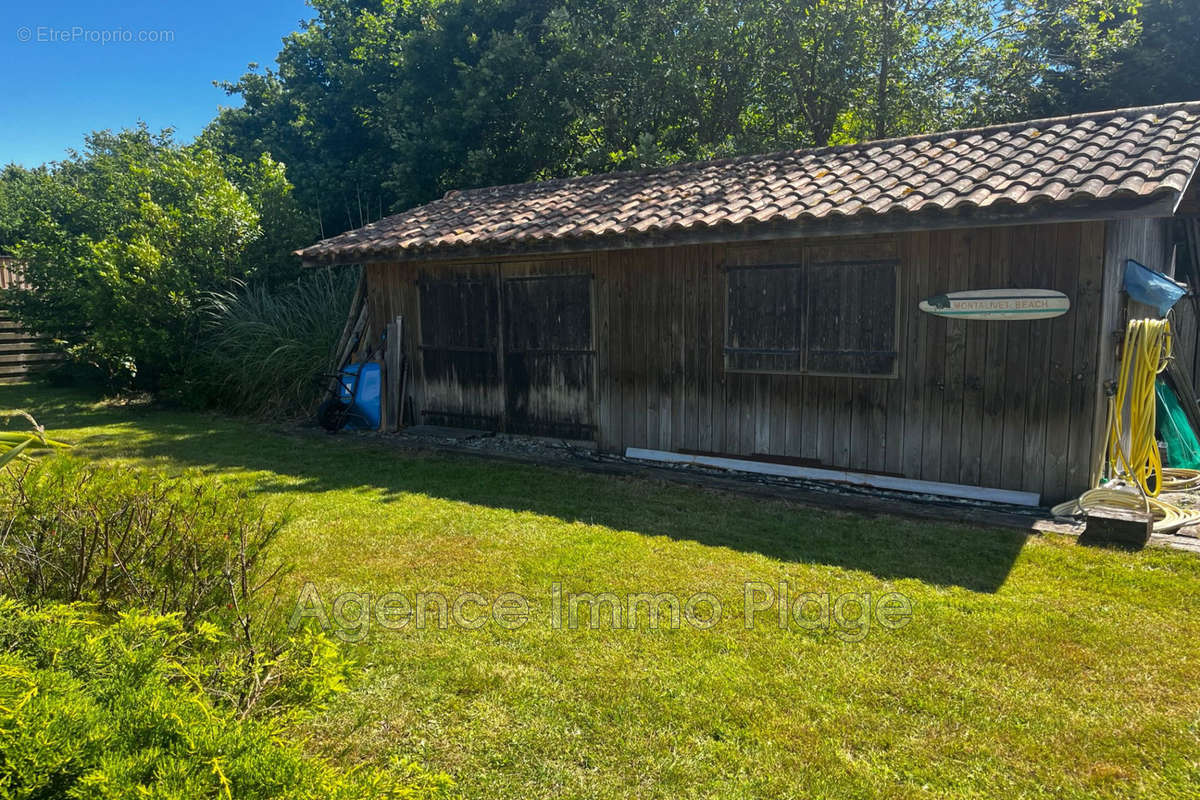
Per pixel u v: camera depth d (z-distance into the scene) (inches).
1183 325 323.3
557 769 109.7
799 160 315.3
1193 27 605.6
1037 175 221.6
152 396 507.5
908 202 227.8
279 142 848.9
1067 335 223.6
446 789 99.3
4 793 56.4
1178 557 187.9
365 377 392.5
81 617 100.1
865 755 112.1
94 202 616.7
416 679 134.1
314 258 369.7
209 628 94.9
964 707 123.8
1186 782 105.2
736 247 280.1
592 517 233.3
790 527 221.1
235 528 126.3
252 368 446.6
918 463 252.5
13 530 116.7
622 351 313.9
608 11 627.2
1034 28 617.9
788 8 580.4
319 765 70.4
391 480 284.5
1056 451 228.7
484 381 362.0
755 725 119.6
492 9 622.5
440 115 629.0
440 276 370.9
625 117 621.3
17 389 559.2
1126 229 239.5
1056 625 152.8
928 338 246.4
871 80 643.5
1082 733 116.6
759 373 280.4
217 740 66.6
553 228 302.2
